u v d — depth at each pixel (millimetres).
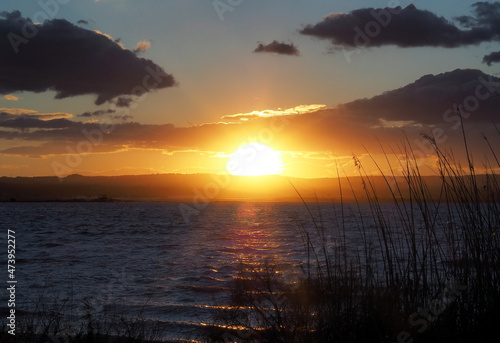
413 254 5016
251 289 6375
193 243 31625
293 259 15195
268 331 5273
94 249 28266
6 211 131125
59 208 170000
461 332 4648
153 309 10227
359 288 5023
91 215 101500
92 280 15367
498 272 4773
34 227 55875
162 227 54844
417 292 4840
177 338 7594
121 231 47406
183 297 11859
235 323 6293
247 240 32938
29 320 8016
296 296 5242
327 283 5219
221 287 12898
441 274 4945
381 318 4754
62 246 30594
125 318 8859
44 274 16984
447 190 5238
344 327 4867
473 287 4820
